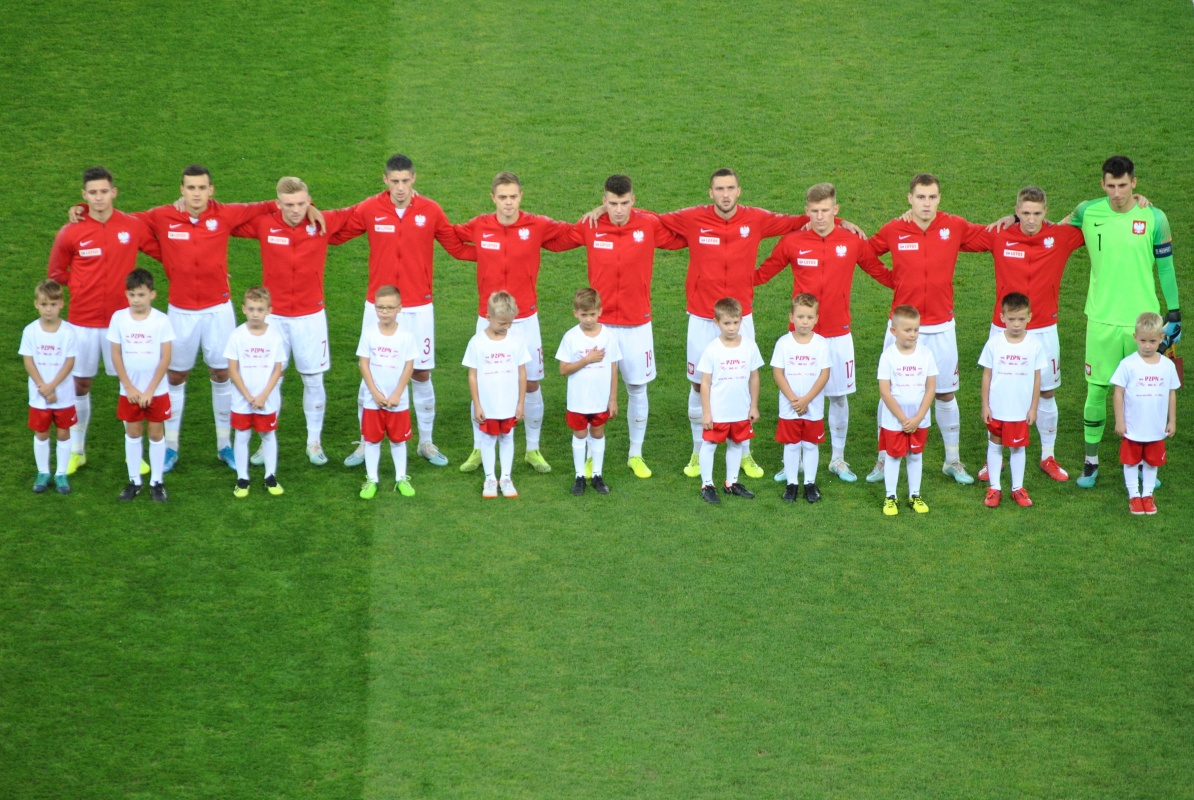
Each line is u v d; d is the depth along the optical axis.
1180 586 25.30
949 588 25.36
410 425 29.53
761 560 26.20
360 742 21.69
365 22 46.75
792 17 47.50
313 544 26.47
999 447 27.88
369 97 43.09
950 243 28.48
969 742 21.78
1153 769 21.20
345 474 29.09
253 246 37.84
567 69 44.78
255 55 44.75
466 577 25.56
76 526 26.84
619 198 28.16
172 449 29.12
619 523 27.42
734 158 40.88
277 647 23.64
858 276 37.59
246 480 28.05
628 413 29.31
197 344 29.17
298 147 40.72
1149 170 39.72
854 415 32.03
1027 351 27.20
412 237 28.92
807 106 43.09
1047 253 28.31
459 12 47.56
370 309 29.59
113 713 22.16
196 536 26.66
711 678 23.08
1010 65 44.66
